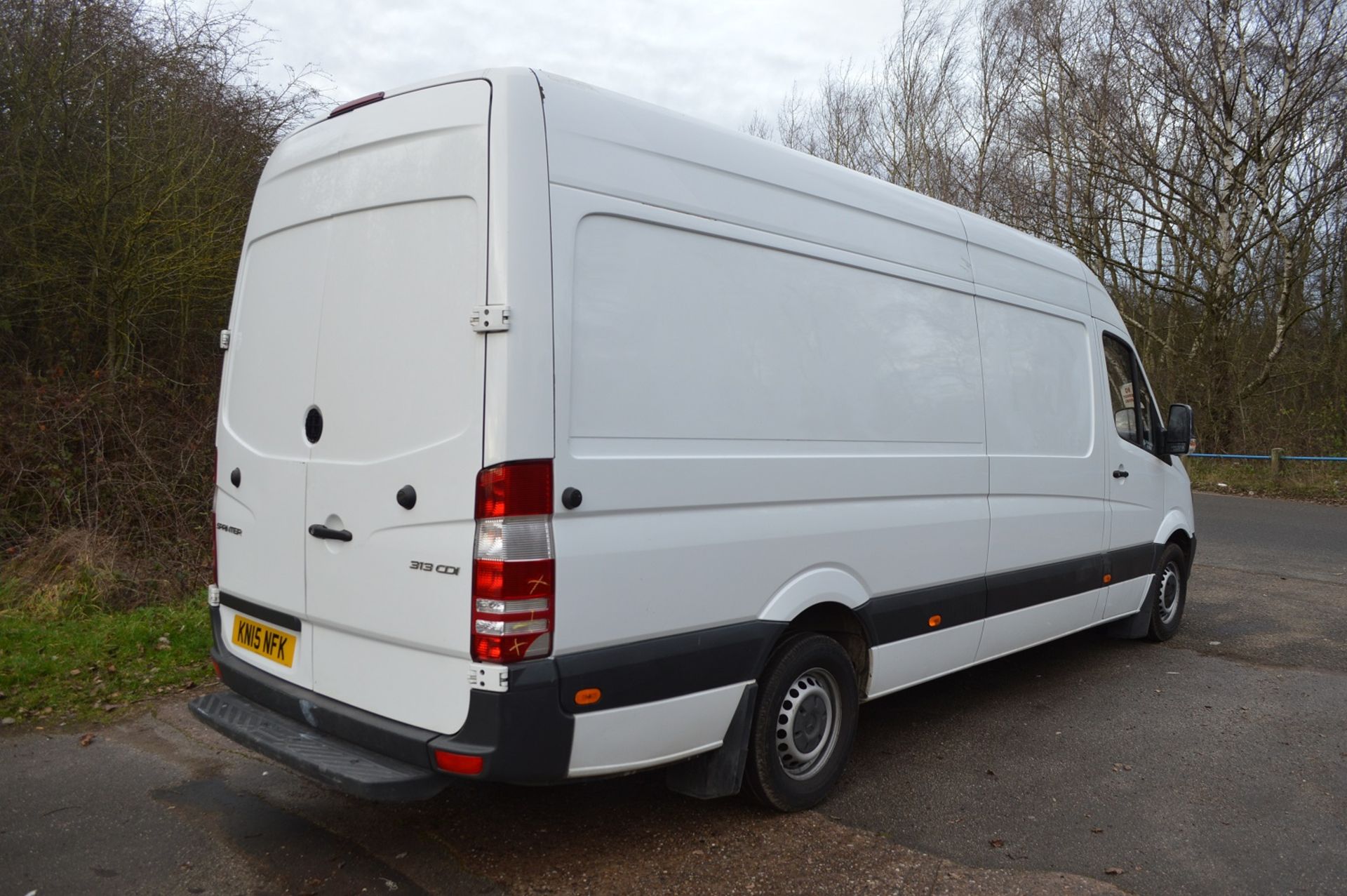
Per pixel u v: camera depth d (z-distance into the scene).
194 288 8.96
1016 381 4.91
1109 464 5.70
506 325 2.76
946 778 4.17
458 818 3.66
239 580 3.67
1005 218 20.83
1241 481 17.06
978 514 4.56
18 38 8.49
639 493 3.04
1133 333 20.98
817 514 3.70
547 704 2.82
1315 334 19.42
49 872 3.18
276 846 3.40
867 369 3.96
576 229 2.95
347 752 3.08
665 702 3.13
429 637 2.90
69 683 4.98
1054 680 5.71
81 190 8.16
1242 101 17.94
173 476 7.67
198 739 4.39
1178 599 6.71
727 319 3.38
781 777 3.63
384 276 3.12
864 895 3.15
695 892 3.14
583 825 3.62
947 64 23.98
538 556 2.78
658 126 3.26
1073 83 19.34
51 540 6.75
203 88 9.37
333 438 3.23
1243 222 18.06
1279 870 3.37
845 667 3.86
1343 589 8.38
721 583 3.30
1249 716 5.06
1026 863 3.39
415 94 3.13
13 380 7.89
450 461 2.86
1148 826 3.71
